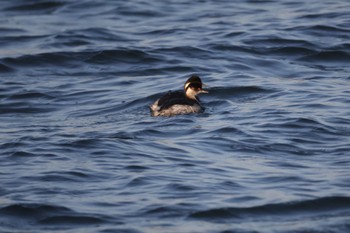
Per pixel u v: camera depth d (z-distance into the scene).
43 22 28.72
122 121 18.59
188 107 18.84
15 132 17.97
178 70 23.25
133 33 26.81
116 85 22.06
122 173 14.84
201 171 14.92
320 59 23.91
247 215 13.16
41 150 16.20
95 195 13.85
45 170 15.02
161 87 21.52
